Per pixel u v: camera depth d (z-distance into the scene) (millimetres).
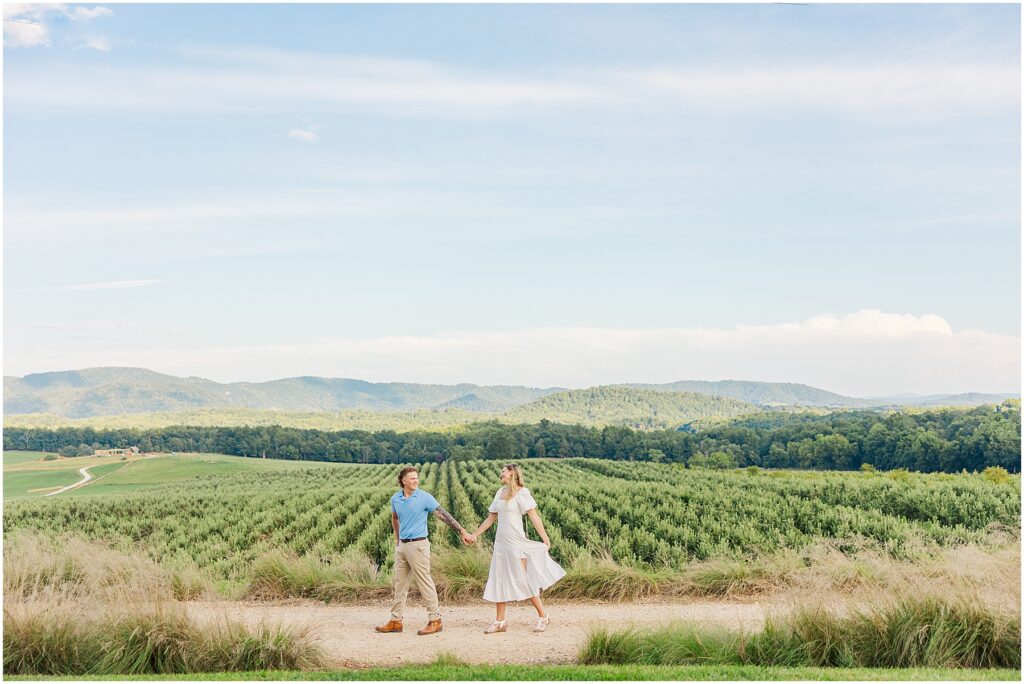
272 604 10578
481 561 11125
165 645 7652
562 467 73188
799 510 24109
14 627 7617
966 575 8836
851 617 7906
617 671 6750
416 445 95188
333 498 39188
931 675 6770
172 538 29047
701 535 18688
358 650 7902
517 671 6719
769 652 7660
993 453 59844
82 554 11305
